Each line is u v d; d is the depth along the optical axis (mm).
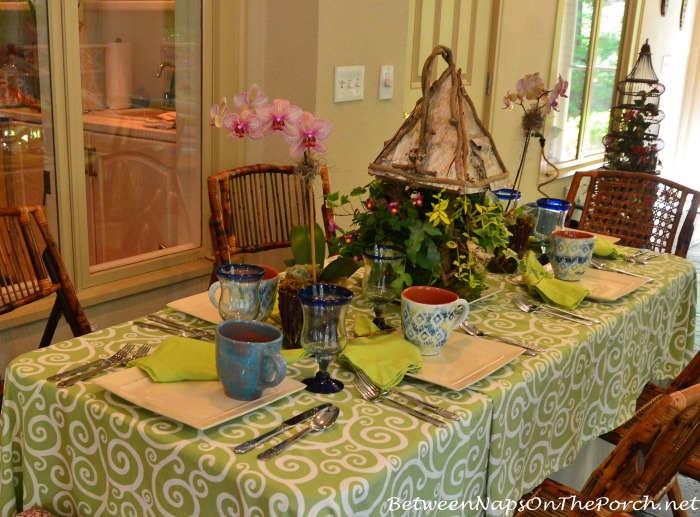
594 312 1521
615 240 2107
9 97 2006
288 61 2453
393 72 2734
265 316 1313
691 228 2219
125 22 2191
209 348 1213
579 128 4816
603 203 2375
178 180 2457
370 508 915
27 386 1146
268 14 2459
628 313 1541
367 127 2680
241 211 2164
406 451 970
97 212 2236
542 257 1859
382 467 930
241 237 2174
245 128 1169
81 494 1123
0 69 1980
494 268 1763
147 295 2369
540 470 1324
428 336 1240
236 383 1049
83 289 2197
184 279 2459
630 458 1009
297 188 2346
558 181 4598
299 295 1116
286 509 867
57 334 2148
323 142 1202
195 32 2387
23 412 1158
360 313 1480
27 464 1167
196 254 2537
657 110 4336
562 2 4102
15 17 1967
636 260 1914
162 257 2424
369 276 1367
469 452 1096
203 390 1100
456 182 1382
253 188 2246
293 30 2416
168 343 1210
